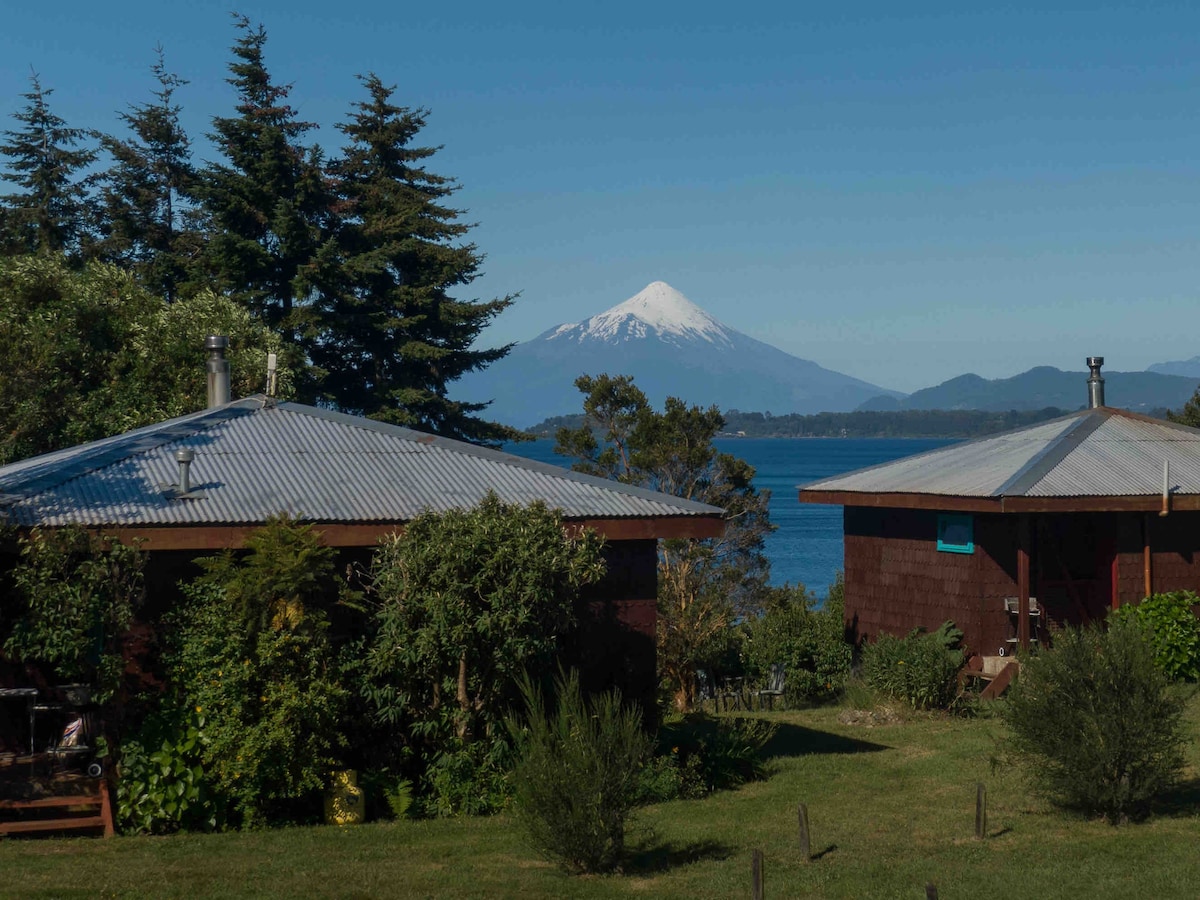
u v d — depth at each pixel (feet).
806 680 91.20
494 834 46.06
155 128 184.14
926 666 73.87
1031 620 81.51
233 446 57.52
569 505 54.75
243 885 38.17
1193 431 90.02
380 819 49.14
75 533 44.47
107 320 104.22
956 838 45.88
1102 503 76.43
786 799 53.16
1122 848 43.27
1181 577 81.87
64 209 181.16
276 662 45.78
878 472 92.99
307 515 49.85
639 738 42.65
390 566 48.85
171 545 47.78
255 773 45.21
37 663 49.85
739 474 108.17
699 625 96.89
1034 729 47.37
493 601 46.73
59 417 93.61
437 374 158.20
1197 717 65.77
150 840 43.98
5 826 43.75
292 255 148.05
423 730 49.39
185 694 46.14
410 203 168.86
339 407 156.04
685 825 48.57
